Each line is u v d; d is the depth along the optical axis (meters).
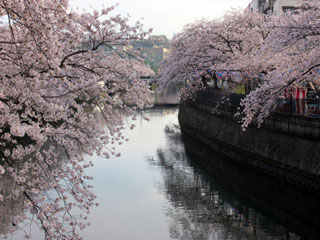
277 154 19.05
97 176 21.20
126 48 8.80
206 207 16.70
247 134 22.77
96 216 15.21
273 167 19.16
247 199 17.73
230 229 14.12
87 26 7.81
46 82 7.00
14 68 7.08
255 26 28.56
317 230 13.97
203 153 28.19
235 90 35.03
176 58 32.75
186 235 13.61
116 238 13.18
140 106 8.85
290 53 16.33
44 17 6.00
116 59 8.66
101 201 17.08
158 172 22.44
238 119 24.66
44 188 7.82
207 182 20.61
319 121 16.28
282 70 16.16
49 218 7.30
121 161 24.95
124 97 8.80
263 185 19.86
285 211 16.05
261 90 16.41
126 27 8.40
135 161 25.11
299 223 14.71
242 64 23.41
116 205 16.64
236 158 23.56
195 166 24.22
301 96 20.56
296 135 18.11
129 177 21.17
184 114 39.53
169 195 18.25
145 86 8.66
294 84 17.02
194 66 31.34
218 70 26.95
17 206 14.46
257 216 15.68
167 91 101.31
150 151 28.52
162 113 53.25
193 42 30.92
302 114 17.81
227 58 28.64
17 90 6.74
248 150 21.95
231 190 19.19
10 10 5.81
